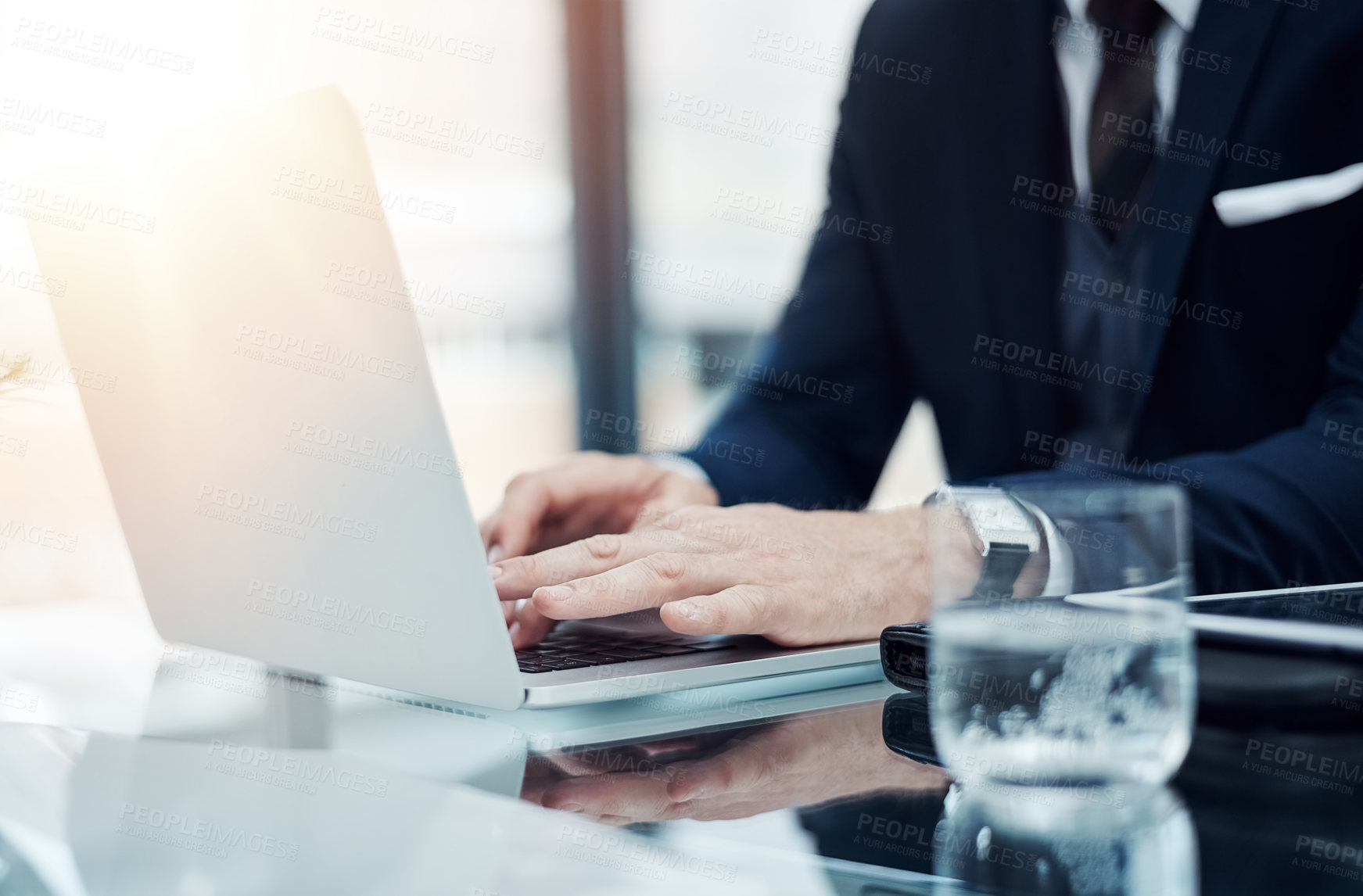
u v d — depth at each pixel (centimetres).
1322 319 133
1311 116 135
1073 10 147
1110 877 30
